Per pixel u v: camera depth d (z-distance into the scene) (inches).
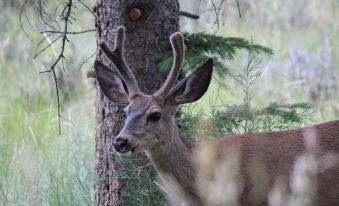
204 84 490.9
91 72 537.3
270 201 488.7
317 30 869.2
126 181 519.8
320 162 491.8
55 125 663.1
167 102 486.9
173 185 492.4
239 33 842.2
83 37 804.6
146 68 518.3
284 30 869.8
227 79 671.8
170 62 509.4
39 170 582.6
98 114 530.6
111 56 491.8
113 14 517.3
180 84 488.7
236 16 858.1
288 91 707.4
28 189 563.8
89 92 722.2
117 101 503.5
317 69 739.4
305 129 504.1
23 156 591.2
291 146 495.8
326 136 498.3
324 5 905.5
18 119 681.6
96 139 532.7
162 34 518.9
